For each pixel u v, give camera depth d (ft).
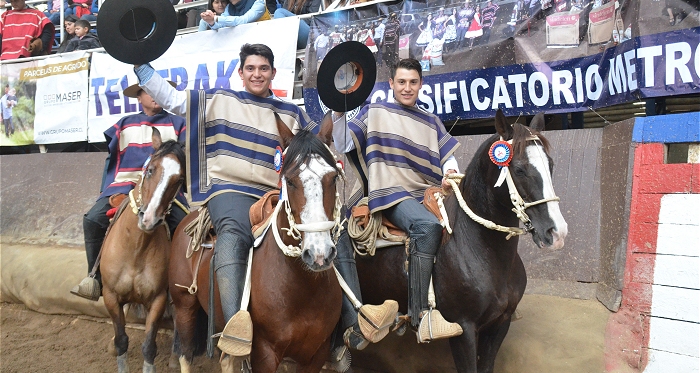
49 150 28.37
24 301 19.88
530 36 15.66
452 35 16.79
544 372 12.07
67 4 31.53
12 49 27.12
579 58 14.98
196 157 11.26
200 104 11.23
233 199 10.74
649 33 13.41
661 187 12.70
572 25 15.05
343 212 10.87
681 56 13.10
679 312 11.87
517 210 9.75
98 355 16.43
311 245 8.06
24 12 27.66
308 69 19.15
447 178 11.30
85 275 18.94
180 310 12.18
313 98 19.13
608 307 12.92
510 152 9.82
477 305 10.52
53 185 23.66
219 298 10.10
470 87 16.58
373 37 17.99
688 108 18.35
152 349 13.23
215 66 20.75
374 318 9.73
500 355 12.57
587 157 14.96
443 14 16.93
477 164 10.62
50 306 19.33
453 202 11.23
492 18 16.20
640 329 12.24
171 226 13.99
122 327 13.62
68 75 24.35
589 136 15.15
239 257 9.87
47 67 24.85
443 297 10.79
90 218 14.49
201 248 11.31
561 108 15.37
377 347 13.60
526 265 14.83
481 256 10.55
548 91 15.51
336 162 8.70
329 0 21.81
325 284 9.49
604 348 12.19
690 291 11.84
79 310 18.74
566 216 14.66
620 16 14.06
